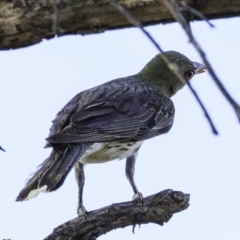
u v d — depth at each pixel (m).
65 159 11.36
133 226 12.03
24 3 9.41
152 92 14.57
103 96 13.37
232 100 4.87
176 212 11.01
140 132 13.35
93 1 9.06
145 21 9.11
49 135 12.15
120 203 10.75
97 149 12.25
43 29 9.61
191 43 5.14
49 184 10.73
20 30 9.66
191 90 5.29
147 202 10.84
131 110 13.49
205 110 5.26
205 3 8.43
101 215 10.55
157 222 10.91
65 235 10.36
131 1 8.83
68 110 12.73
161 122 14.22
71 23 9.45
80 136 11.88
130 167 13.41
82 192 12.60
